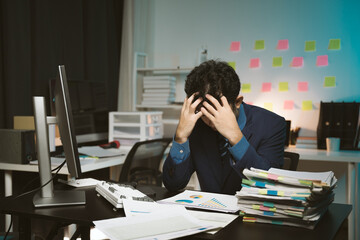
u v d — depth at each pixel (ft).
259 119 5.04
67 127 3.65
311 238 2.97
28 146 7.06
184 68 11.18
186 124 4.59
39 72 8.98
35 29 8.87
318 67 10.77
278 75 11.17
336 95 10.61
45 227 8.56
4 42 8.12
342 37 10.51
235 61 11.63
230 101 4.46
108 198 3.95
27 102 8.66
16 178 8.40
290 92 11.05
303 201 3.15
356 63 10.40
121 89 11.66
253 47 11.41
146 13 12.61
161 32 12.53
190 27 12.16
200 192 4.37
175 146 4.66
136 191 4.14
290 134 10.61
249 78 11.48
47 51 9.22
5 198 4.20
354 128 9.65
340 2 10.50
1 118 8.15
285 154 5.57
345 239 9.35
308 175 3.59
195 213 3.57
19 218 3.78
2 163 7.09
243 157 4.20
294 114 11.03
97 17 10.98
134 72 11.57
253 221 3.37
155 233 2.94
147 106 11.35
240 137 4.25
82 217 3.44
